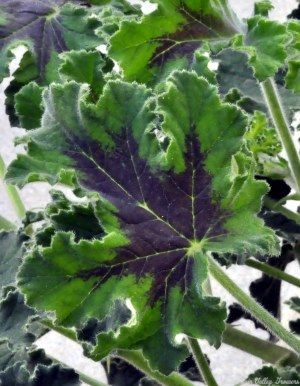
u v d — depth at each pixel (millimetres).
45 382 422
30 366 442
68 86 372
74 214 383
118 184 367
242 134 364
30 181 368
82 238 371
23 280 348
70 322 351
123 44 421
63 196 399
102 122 366
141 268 362
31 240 417
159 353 363
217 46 427
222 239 368
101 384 449
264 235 365
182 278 367
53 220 382
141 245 363
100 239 375
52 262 350
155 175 367
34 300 348
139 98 368
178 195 368
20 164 370
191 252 369
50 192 406
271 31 418
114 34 420
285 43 425
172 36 426
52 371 424
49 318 400
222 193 368
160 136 406
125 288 359
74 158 366
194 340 410
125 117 367
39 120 424
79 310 352
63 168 364
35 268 349
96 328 396
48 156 366
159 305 364
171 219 368
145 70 425
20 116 425
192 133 365
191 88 363
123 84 369
